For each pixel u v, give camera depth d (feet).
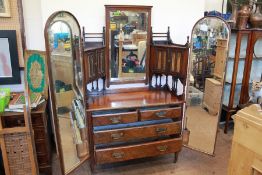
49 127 7.95
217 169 7.61
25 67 6.61
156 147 7.34
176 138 7.57
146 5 7.68
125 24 7.38
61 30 5.78
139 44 7.67
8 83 7.53
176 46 7.22
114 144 7.15
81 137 6.74
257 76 10.36
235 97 9.98
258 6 9.30
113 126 6.97
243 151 2.72
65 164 6.41
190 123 7.86
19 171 6.38
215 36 7.42
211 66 7.63
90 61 6.64
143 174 7.33
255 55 9.87
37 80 7.22
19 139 6.09
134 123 7.17
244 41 9.36
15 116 6.37
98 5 7.27
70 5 7.06
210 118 7.80
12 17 7.09
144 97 7.52
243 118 2.69
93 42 7.45
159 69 7.81
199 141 7.98
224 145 8.98
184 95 7.31
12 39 7.22
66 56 6.07
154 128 7.18
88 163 7.83
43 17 6.96
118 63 7.66
